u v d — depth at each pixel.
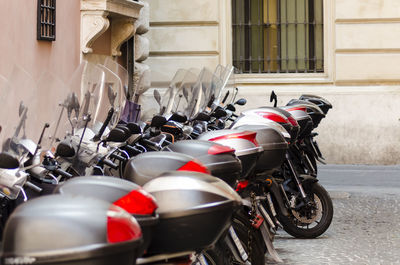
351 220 8.67
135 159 3.75
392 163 14.39
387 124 14.41
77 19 11.27
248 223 4.72
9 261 2.35
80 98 4.93
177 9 14.96
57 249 2.35
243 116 6.58
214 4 14.90
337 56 14.66
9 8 8.99
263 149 5.29
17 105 4.05
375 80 14.60
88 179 3.07
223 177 4.24
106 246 2.38
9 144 3.72
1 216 3.75
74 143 4.56
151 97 7.39
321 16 14.90
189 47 14.99
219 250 4.06
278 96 14.70
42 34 10.02
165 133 6.23
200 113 6.84
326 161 14.55
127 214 2.52
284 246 7.17
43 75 4.40
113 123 5.32
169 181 3.14
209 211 3.08
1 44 8.77
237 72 15.03
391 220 8.66
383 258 6.63
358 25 14.62
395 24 14.54
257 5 15.05
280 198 6.36
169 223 3.07
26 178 3.76
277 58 15.01
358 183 11.96
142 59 13.94
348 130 14.49
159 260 3.15
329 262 6.46
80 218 2.39
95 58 11.99
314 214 7.38
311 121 7.70
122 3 11.81
